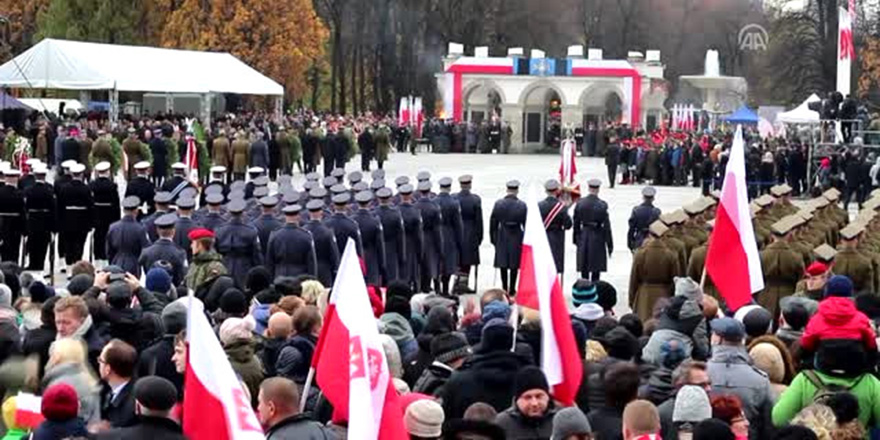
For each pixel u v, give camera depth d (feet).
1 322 52.95
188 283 78.02
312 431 41.42
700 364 47.57
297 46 353.51
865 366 47.96
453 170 274.98
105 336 55.36
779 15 413.59
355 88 424.87
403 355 56.75
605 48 452.35
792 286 91.35
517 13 437.17
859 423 44.37
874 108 327.26
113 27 339.98
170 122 234.99
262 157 217.56
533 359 53.26
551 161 316.19
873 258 93.30
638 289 97.30
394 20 422.00
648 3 447.01
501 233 117.60
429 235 115.34
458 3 425.69
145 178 129.70
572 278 131.03
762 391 49.65
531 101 363.76
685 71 453.17
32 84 223.30
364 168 264.93
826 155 224.94
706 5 447.83
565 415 40.81
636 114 354.33
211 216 101.50
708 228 103.09
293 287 66.44
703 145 254.88
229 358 51.29
